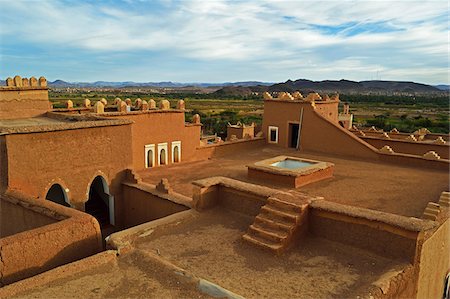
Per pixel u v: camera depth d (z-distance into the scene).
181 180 15.37
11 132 10.42
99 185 15.45
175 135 18.81
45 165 11.41
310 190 13.75
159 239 8.14
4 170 10.66
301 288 6.09
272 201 8.61
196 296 5.62
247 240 7.90
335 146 21.78
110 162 13.31
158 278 6.19
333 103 25.55
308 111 22.89
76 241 7.88
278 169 14.98
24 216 9.88
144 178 15.61
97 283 6.02
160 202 12.16
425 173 16.80
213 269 6.79
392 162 19.30
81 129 12.26
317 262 7.07
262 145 25.23
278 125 24.73
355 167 18.20
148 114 17.23
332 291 5.99
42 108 16.97
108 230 13.49
